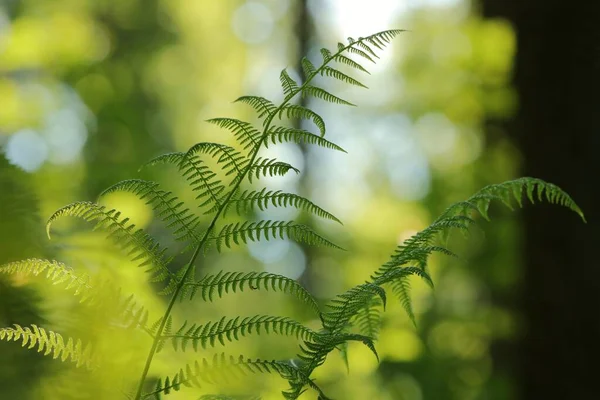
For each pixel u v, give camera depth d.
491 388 5.57
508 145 5.95
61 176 4.25
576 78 4.65
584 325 4.44
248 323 1.48
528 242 4.64
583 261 4.46
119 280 2.18
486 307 6.36
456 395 5.70
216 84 12.48
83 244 2.23
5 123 5.98
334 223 9.17
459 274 6.34
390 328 4.04
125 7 10.46
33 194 2.18
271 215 8.48
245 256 9.98
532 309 4.59
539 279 4.57
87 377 1.63
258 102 1.71
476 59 6.21
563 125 4.65
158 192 1.57
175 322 3.49
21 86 6.88
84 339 1.71
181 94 11.73
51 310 1.84
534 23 4.75
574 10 4.64
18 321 1.79
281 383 2.58
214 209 1.58
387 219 9.06
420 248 1.63
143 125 9.51
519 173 4.90
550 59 4.70
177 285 1.52
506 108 5.84
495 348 5.85
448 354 5.95
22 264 1.51
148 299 2.34
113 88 8.91
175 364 2.20
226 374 1.43
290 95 1.70
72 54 7.55
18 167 2.24
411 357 4.34
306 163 11.71
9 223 2.04
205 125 11.71
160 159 1.59
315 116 1.67
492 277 6.04
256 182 8.52
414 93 8.31
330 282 9.11
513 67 4.95
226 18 12.41
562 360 4.48
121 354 1.73
